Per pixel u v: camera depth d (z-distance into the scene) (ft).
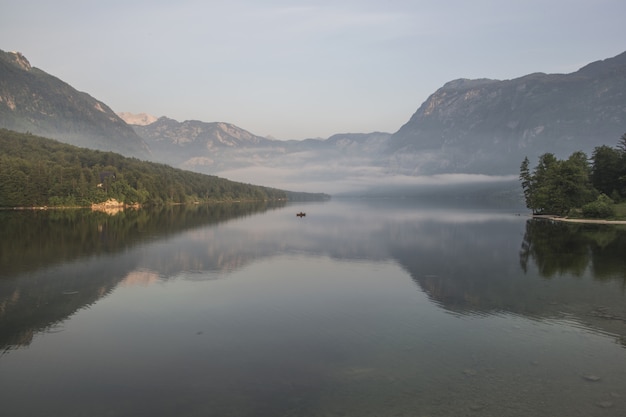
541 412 79.30
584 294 169.58
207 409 81.87
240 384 92.07
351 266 234.17
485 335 121.80
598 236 367.25
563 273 211.41
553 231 414.21
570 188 571.28
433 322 134.72
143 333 125.80
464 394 86.43
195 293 173.47
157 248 294.05
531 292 173.27
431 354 107.96
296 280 198.39
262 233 402.93
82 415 80.48
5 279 195.93
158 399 85.97
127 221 511.40
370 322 134.92
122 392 89.20
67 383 93.71
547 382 91.56
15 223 451.53
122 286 184.85
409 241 345.51
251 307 152.97
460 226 486.79
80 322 136.46
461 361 103.14
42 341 119.85
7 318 140.46
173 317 141.28
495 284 188.03
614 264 235.40
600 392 87.04
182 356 108.17
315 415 79.15
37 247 289.74
